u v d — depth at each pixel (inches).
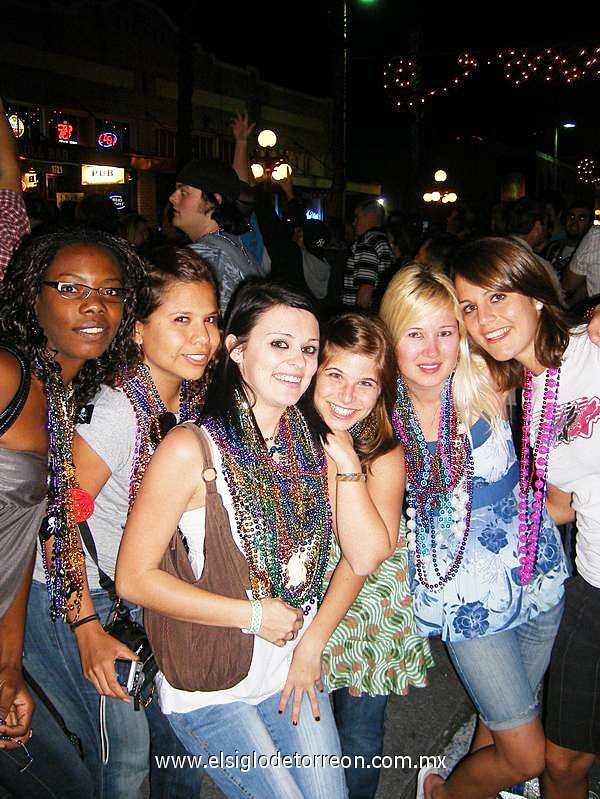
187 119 493.7
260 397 80.5
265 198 192.5
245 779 78.4
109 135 648.4
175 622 76.5
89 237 76.3
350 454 84.4
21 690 76.8
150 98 692.1
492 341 87.2
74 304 73.4
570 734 90.8
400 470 88.5
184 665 76.6
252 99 804.6
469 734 128.1
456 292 88.5
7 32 568.1
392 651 91.4
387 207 1069.1
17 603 75.2
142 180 679.7
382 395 86.0
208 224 142.2
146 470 78.6
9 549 70.6
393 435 88.3
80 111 626.2
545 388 88.5
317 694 84.6
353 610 90.6
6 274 75.2
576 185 1328.7
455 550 90.0
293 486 81.7
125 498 85.7
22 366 67.7
